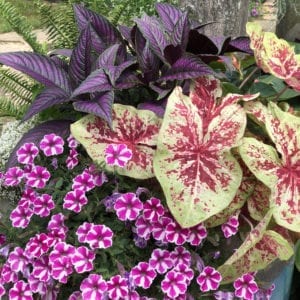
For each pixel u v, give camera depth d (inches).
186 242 20.1
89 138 20.4
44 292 19.3
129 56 25.0
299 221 18.7
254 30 22.7
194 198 18.6
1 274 20.1
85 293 18.0
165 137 19.4
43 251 19.0
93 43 24.3
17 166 22.2
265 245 19.7
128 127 20.8
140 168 20.0
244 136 21.7
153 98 23.4
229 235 19.8
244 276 19.6
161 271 18.9
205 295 19.7
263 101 23.6
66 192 20.4
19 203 20.7
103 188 20.9
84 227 19.0
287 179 19.4
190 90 21.6
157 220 19.1
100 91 21.1
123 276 18.6
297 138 20.1
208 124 19.9
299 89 21.4
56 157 22.4
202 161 19.3
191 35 23.5
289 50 22.5
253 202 20.6
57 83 22.9
